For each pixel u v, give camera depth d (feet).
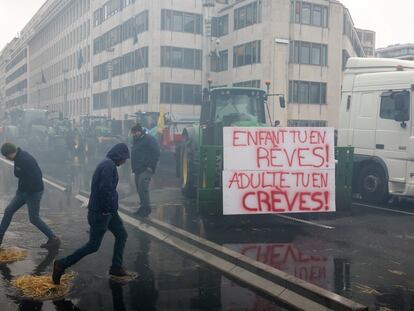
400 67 38.01
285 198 31.50
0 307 15.94
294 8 127.85
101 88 173.37
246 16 132.67
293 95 128.36
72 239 25.90
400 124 36.24
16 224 29.76
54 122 99.66
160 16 134.41
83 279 18.99
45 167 70.03
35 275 19.39
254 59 129.39
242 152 31.07
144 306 16.26
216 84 145.28
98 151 88.02
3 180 53.01
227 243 24.81
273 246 24.40
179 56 137.59
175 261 21.83
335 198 34.22
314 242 25.40
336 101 135.33
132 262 21.56
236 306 16.39
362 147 39.09
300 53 129.59
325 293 16.88
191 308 16.15
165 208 35.37
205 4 95.71
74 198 40.91
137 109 142.51
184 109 138.41
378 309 16.16
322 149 32.17
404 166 36.09
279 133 31.60
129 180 56.29
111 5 162.50
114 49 158.30
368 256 22.76
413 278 19.51
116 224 19.17
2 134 110.01
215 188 32.07
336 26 134.82
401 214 34.22
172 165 75.10
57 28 241.55
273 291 17.92
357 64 40.09
